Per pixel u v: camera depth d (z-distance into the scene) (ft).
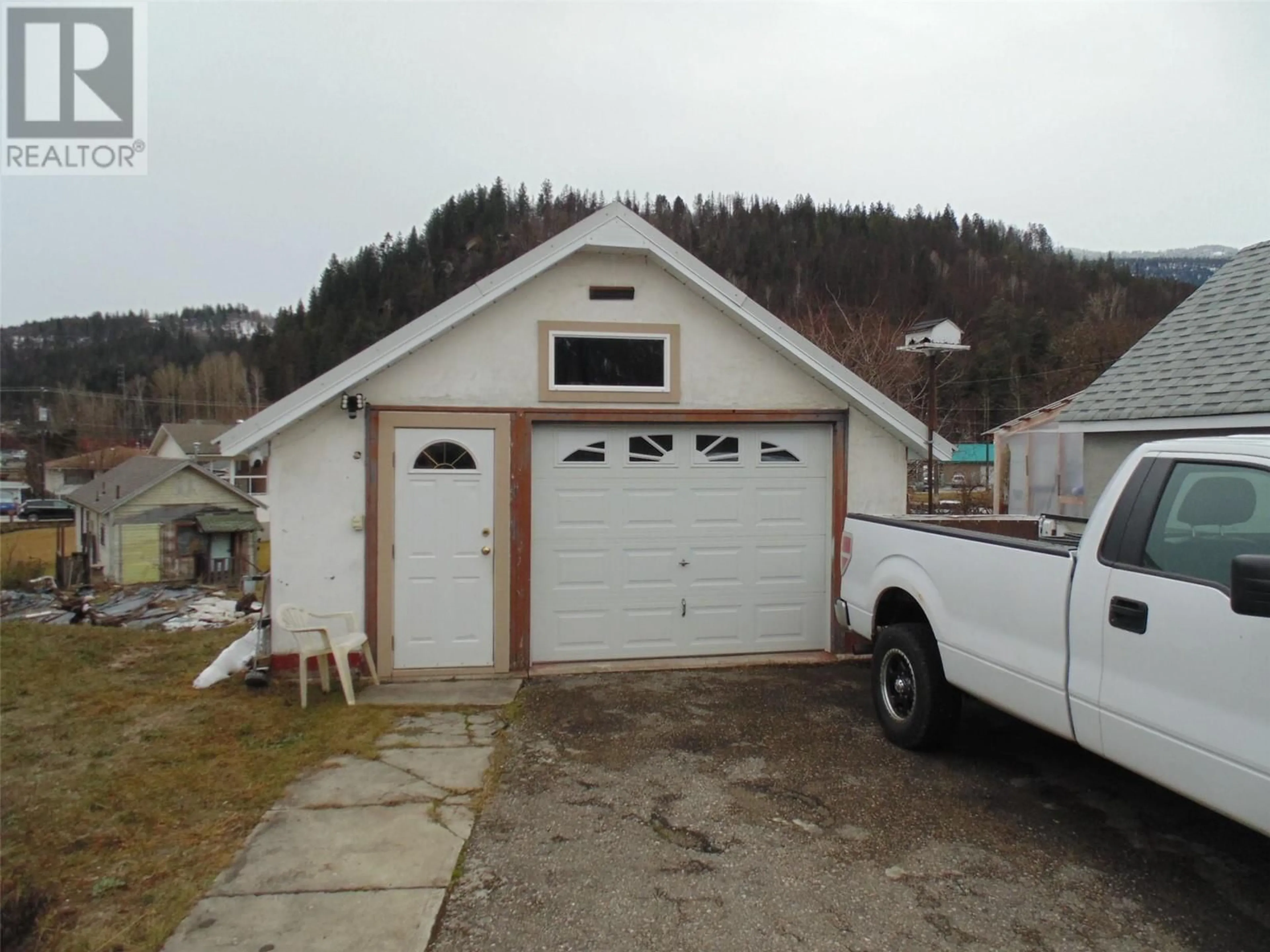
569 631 24.31
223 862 12.44
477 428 23.24
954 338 38.17
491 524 23.30
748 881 11.77
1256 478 10.21
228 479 154.10
